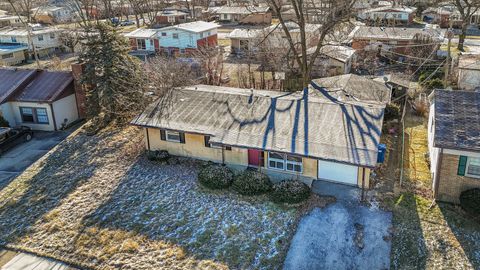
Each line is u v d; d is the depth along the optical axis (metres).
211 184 20.11
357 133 19.98
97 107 28.55
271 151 19.59
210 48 44.72
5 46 56.94
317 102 22.73
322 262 15.47
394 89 31.39
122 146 25.41
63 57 57.09
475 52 47.28
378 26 54.78
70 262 16.25
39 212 19.47
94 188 21.12
